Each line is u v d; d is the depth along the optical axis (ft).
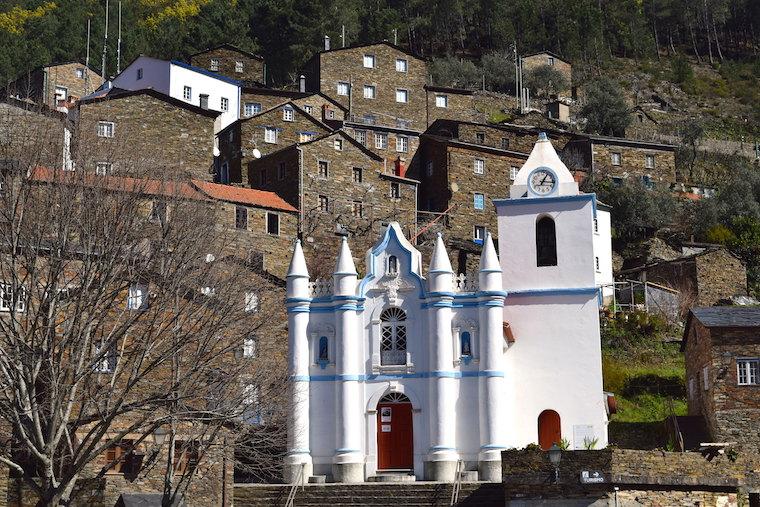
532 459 178.60
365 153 331.16
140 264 169.48
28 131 188.03
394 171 353.92
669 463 179.42
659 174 409.28
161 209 183.11
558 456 175.32
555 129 433.48
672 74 631.97
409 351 205.77
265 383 190.29
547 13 647.97
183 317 176.35
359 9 574.97
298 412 202.59
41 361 148.87
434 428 200.75
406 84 424.87
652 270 321.73
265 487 191.11
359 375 205.98
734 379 215.92
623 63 646.33
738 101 618.85
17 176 167.94
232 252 264.72
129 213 169.17
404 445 204.54
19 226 157.17
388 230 210.79
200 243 183.21
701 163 472.03
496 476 196.54
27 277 162.40
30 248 159.12
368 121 414.21
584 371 206.90
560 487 176.55
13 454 170.30
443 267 206.28
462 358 203.62
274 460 205.67
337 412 203.92
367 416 204.64
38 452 143.84
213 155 345.51
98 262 159.84
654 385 260.21
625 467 176.14
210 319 179.42
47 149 179.83
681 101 606.55
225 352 179.22
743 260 334.65
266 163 329.93
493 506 183.11
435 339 203.62
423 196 364.79
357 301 208.13
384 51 424.05
